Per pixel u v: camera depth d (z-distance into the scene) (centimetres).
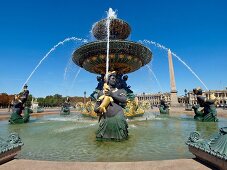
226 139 322
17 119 1261
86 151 541
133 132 848
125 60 1419
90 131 874
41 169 323
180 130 905
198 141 382
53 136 768
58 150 555
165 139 693
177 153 512
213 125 1076
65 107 2269
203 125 1078
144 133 822
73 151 543
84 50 1407
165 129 937
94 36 1573
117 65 1455
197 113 1329
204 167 324
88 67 1570
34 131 908
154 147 577
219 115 1678
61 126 1077
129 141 664
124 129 684
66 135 785
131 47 1358
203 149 343
